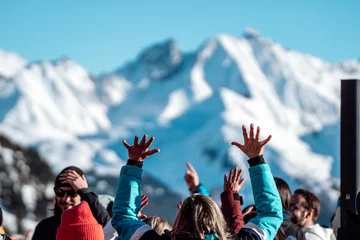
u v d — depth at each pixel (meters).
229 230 6.91
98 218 7.92
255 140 6.87
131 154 6.90
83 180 8.12
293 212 9.27
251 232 6.57
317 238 8.64
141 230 6.55
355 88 8.27
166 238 6.52
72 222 6.78
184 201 6.48
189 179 10.04
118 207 6.75
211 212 6.39
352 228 6.84
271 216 6.69
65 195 8.25
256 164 6.84
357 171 8.23
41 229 8.66
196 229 6.35
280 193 8.75
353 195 8.20
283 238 7.93
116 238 7.57
